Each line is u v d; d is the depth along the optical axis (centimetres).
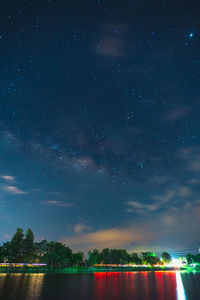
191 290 3844
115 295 3294
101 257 16150
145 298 3033
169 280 6169
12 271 9431
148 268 17025
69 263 12631
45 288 3878
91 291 3691
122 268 15475
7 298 2775
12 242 11106
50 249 11956
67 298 2959
